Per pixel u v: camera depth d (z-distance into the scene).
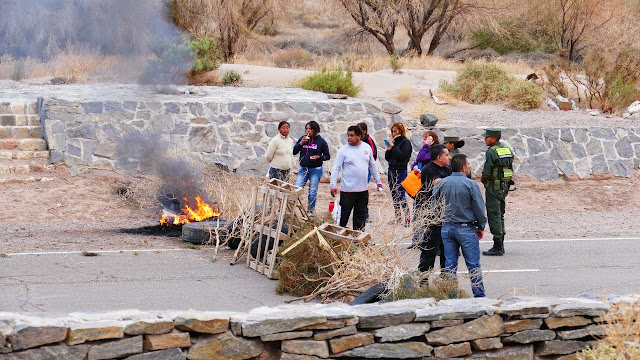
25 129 21.30
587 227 17.70
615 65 30.52
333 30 58.53
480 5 46.84
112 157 20.53
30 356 7.22
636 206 20.62
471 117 27.50
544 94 31.16
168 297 10.89
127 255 13.48
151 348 7.64
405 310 8.33
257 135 22.42
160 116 21.77
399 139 16.98
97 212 17.45
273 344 8.12
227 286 11.65
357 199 14.80
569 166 23.53
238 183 20.03
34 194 18.36
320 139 17.09
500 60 46.84
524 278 12.73
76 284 11.46
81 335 7.37
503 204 14.62
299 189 12.33
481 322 8.46
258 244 12.74
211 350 7.86
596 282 12.51
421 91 32.00
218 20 42.62
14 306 10.12
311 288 11.14
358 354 8.15
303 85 30.52
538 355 8.70
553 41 48.81
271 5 45.88
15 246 13.90
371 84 33.44
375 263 10.74
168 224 16.53
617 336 7.89
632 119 28.02
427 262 11.28
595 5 42.91
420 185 12.66
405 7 46.12
